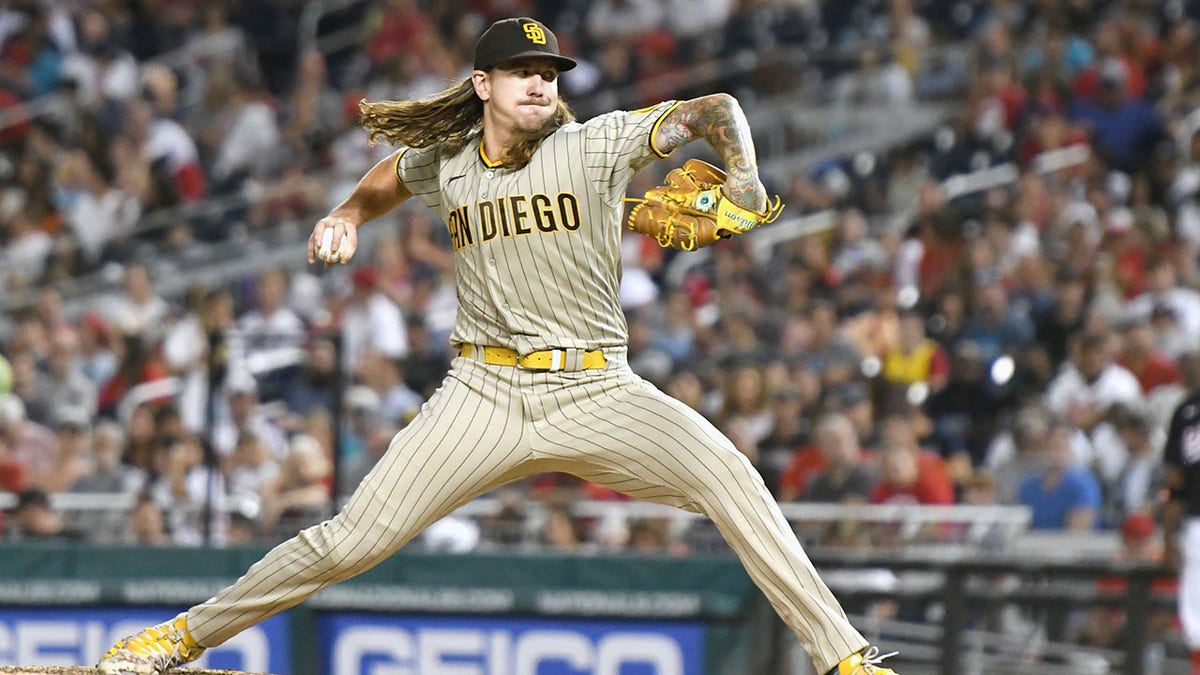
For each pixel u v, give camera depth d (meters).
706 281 48.53
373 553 17.08
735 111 15.85
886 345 42.41
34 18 60.88
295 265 51.03
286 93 65.25
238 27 67.12
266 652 30.28
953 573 29.78
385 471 16.97
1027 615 31.64
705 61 61.34
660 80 60.56
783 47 61.38
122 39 64.00
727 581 28.94
